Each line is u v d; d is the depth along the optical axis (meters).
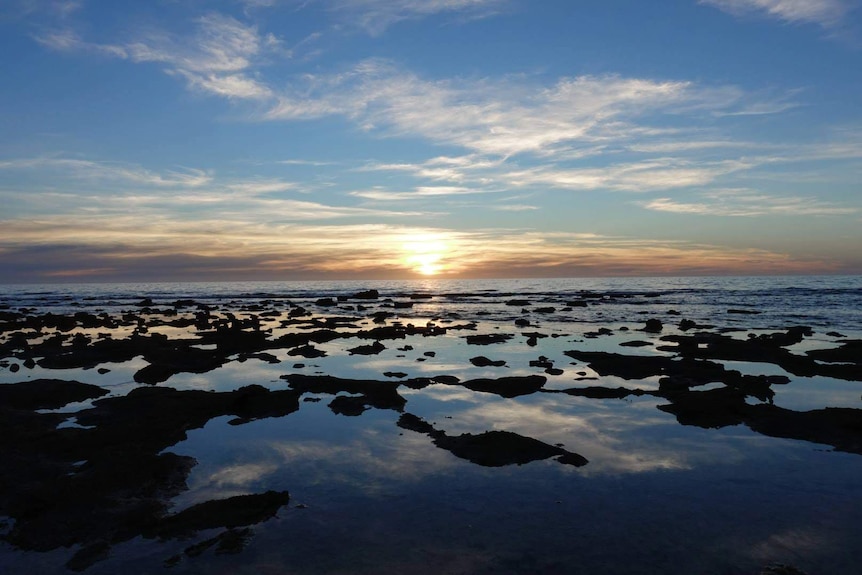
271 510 10.62
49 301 90.69
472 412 17.58
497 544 9.32
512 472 12.49
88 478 11.97
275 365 26.39
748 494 11.27
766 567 8.57
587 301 77.12
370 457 13.57
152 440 14.80
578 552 9.04
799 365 24.64
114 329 44.12
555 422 16.42
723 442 14.54
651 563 8.70
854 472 12.41
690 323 42.41
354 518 10.30
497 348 31.56
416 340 35.59
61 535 9.80
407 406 18.34
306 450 14.12
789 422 15.80
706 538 9.48
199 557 8.98
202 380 22.95
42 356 29.66
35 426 16.05
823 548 9.14
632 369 23.94
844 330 39.06
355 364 26.42
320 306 72.31
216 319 51.56
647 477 12.20
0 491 11.76
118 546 9.41
